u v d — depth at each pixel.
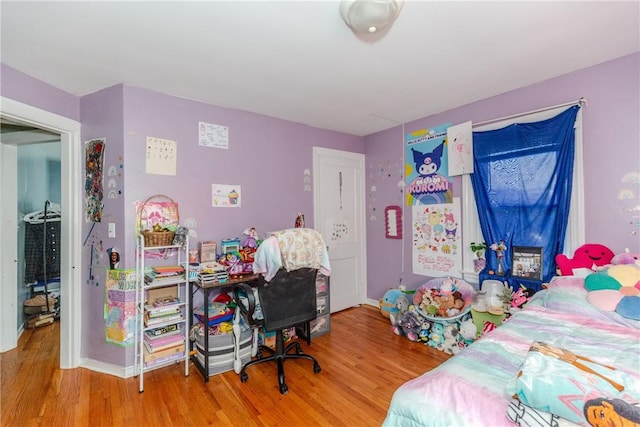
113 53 1.84
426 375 1.15
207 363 2.11
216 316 2.28
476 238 2.78
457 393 0.97
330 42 1.77
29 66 1.97
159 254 2.36
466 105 2.82
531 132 2.36
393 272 3.56
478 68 2.12
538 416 0.80
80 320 2.35
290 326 2.08
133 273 2.21
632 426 0.68
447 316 2.60
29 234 3.23
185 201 2.52
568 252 2.23
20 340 2.83
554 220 2.26
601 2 1.45
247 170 2.90
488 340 1.34
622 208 2.00
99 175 2.31
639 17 1.57
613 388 0.79
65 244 2.33
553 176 2.25
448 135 2.93
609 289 1.63
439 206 3.06
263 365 2.35
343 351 2.57
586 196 2.14
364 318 3.39
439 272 3.07
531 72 2.19
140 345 2.07
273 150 3.10
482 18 1.57
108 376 2.19
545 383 0.82
